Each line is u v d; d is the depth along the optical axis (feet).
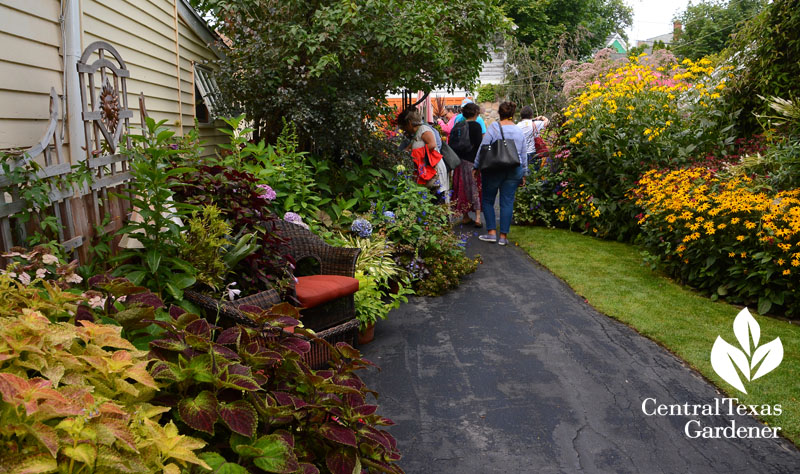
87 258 10.66
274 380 6.99
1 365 4.81
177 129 21.17
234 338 6.71
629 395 12.67
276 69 22.17
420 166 26.89
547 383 13.32
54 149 11.10
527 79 64.34
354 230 18.97
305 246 15.61
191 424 5.51
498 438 11.00
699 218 18.56
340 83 23.59
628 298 19.22
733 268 18.04
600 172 28.63
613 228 28.50
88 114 11.57
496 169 26.55
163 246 11.27
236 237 13.32
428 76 26.63
